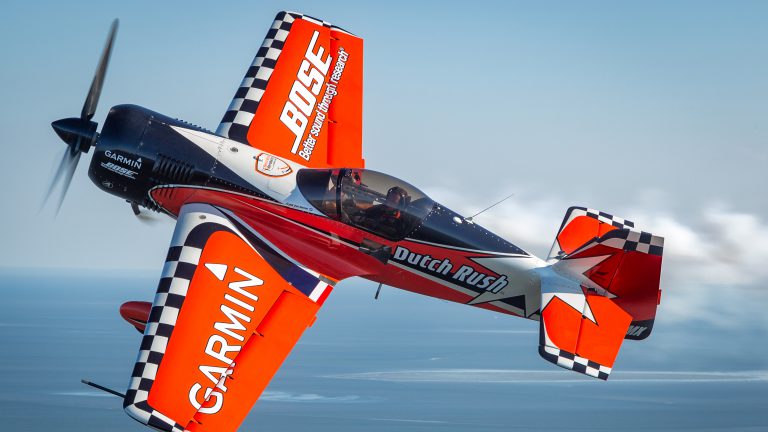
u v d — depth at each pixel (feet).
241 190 112.27
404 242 113.29
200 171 112.78
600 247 113.80
